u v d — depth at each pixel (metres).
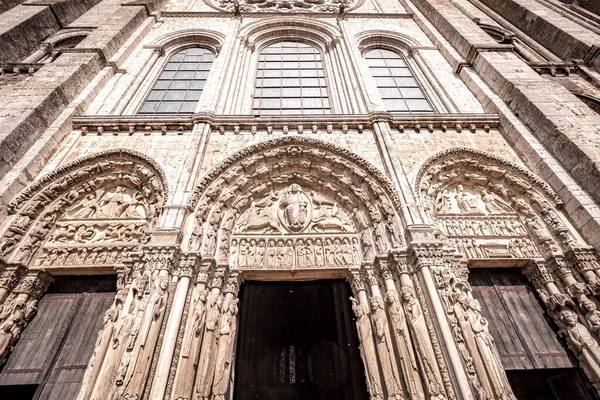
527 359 6.39
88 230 7.67
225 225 7.74
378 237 7.44
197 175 8.23
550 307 6.80
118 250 7.30
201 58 14.54
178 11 17.44
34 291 6.74
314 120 9.80
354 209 8.20
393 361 5.70
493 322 6.86
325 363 6.72
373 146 9.31
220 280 6.74
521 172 8.60
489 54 11.90
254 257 7.40
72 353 6.31
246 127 9.69
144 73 12.94
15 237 6.94
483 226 8.02
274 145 9.05
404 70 14.16
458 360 5.41
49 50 15.12
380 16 17.14
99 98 11.03
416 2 17.80
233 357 6.43
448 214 8.18
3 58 13.27
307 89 12.92
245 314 7.07
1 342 5.93
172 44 15.15
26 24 14.71
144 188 8.38
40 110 8.70
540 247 7.51
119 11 15.42
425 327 5.90
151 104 11.93
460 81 12.43
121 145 9.12
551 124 8.66
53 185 7.97
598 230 6.92
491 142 9.66
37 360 6.20
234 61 13.16
